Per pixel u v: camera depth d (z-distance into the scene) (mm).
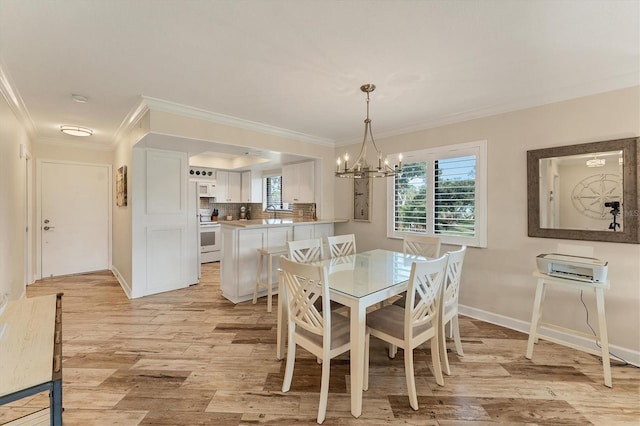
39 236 4633
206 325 2967
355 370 1727
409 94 2729
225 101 2951
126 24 1688
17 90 2695
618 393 1931
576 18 1613
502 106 2951
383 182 4133
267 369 2193
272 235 4027
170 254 4094
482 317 3156
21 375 925
